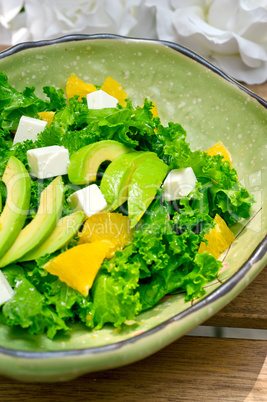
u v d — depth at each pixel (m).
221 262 0.38
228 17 0.50
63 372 0.31
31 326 0.34
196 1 0.52
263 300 0.39
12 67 0.44
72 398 0.36
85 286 0.36
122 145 0.40
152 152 0.41
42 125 0.41
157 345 0.32
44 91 0.44
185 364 0.37
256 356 0.37
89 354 0.31
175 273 0.37
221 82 0.44
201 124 0.45
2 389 0.36
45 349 0.34
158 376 0.36
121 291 0.35
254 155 0.42
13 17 0.53
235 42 0.50
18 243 0.37
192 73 0.45
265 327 0.39
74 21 0.52
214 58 0.52
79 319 0.36
